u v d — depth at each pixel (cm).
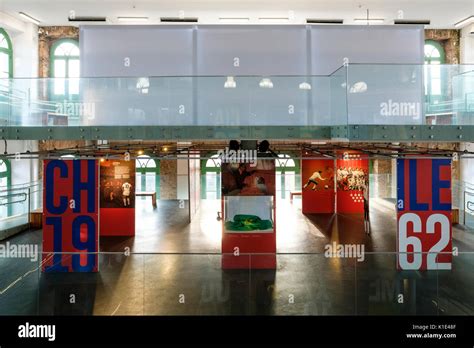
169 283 807
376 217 1934
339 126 913
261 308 804
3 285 862
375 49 1179
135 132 951
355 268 807
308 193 2059
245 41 1177
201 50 1177
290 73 1176
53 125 955
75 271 813
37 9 1758
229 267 828
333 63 1178
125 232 1555
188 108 959
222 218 1117
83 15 1842
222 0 1641
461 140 879
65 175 1083
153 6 1702
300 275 904
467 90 907
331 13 1788
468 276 795
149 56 1174
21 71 1931
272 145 1504
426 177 1048
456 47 2100
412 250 1046
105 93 966
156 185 2522
